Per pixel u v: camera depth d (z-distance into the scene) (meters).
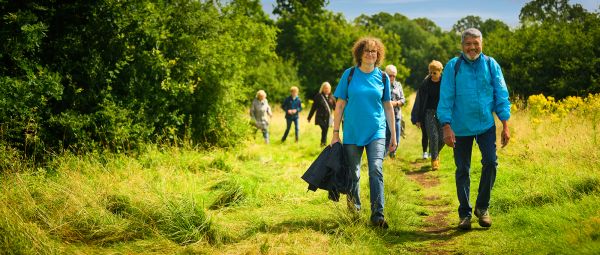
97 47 9.92
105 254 4.35
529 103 12.84
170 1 11.39
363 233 4.80
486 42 26.88
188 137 10.62
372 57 5.34
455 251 4.44
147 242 4.64
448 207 6.29
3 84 7.92
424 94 9.25
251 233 4.98
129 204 5.25
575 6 28.34
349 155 5.42
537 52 22.67
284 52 43.34
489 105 5.08
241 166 8.92
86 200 5.27
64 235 4.64
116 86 10.09
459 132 5.15
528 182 6.50
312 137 15.89
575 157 7.55
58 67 9.34
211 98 11.63
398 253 4.44
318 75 39.31
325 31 39.19
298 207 6.17
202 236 4.76
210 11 11.91
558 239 4.14
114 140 9.01
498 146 10.26
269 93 32.69
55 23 9.74
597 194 5.31
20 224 4.28
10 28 8.59
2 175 6.18
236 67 12.13
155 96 10.36
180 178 7.28
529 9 31.86
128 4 9.97
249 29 13.68
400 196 6.82
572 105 10.82
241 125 12.06
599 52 21.20
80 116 8.95
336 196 5.37
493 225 5.14
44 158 7.90
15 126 8.02
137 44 10.27
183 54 11.09
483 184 5.09
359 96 5.33
